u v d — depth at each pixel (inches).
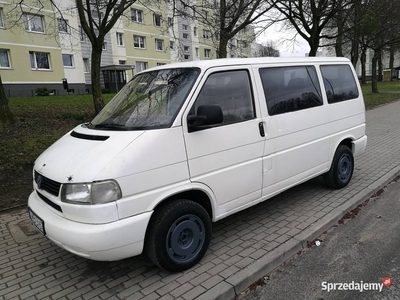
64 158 120.5
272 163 157.3
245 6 426.0
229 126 138.1
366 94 1035.3
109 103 159.5
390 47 1232.2
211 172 132.6
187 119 125.0
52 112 462.0
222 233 159.5
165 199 123.1
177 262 125.0
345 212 176.4
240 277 120.5
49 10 1037.2
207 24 440.5
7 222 185.0
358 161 278.8
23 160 254.2
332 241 150.1
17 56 1025.5
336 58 210.1
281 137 160.2
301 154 173.6
